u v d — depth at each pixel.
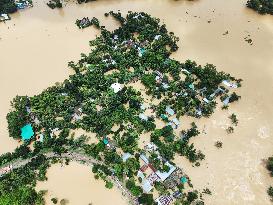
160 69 83.56
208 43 93.25
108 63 84.69
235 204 62.62
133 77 81.44
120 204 61.28
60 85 79.62
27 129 70.69
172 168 65.56
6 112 75.38
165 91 79.12
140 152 67.88
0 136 71.38
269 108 78.88
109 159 66.19
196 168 67.06
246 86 82.88
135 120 72.62
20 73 83.25
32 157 67.50
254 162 68.88
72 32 94.56
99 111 74.06
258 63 88.69
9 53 88.31
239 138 72.69
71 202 61.53
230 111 77.50
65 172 65.56
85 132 71.56
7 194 61.69
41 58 87.06
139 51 88.50
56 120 72.94
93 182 64.19
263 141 72.56
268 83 84.12
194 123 73.81
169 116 74.75
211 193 63.69
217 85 81.88
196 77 83.69
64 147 68.81
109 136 70.62
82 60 85.06
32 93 79.00
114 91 77.94
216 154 69.62
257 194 64.25
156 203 61.06
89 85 79.00
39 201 61.19
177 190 63.19
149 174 64.81
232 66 87.38
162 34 92.81
